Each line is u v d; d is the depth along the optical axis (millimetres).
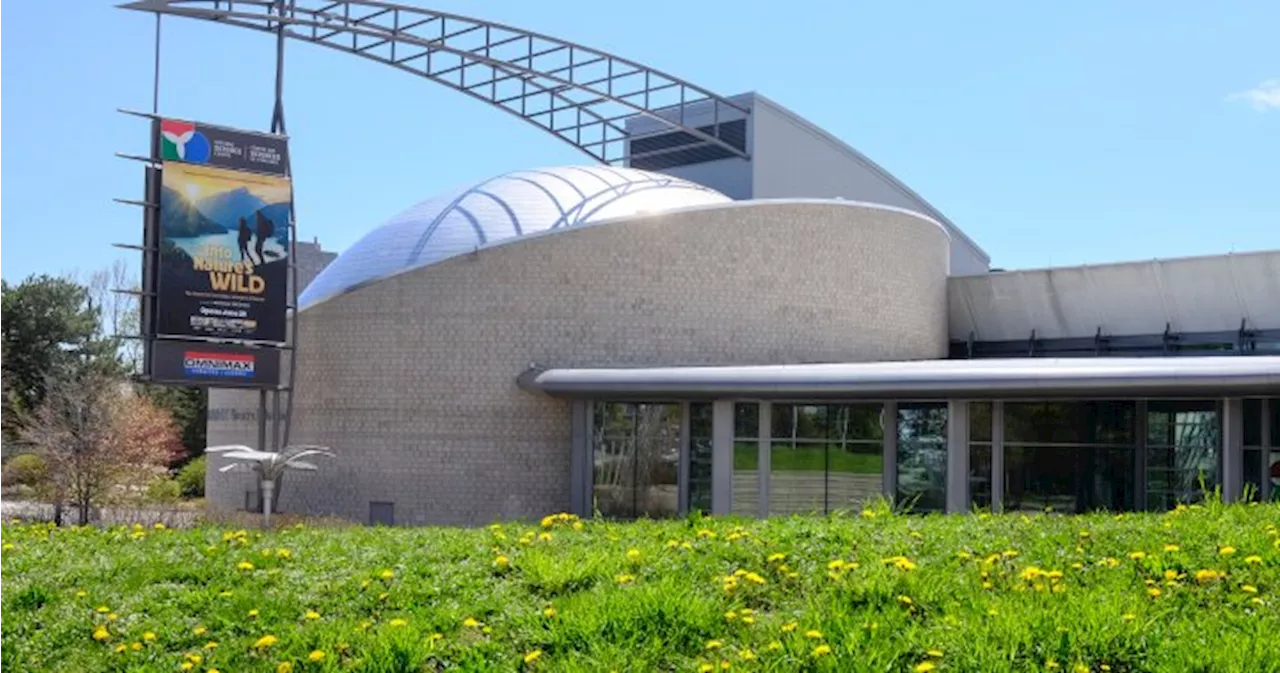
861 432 35250
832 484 35344
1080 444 33719
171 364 38031
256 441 43031
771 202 39812
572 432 37875
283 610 12141
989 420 34250
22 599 13039
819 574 11797
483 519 38250
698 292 39031
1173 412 33031
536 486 38188
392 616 11898
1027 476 33969
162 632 11883
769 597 11477
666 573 12164
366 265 41469
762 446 35750
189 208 38531
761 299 39469
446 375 38656
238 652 11227
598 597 11430
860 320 41125
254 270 39250
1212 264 43688
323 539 15648
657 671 10078
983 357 48500
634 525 15586
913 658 9664
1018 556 12328
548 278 38562
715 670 9641
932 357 45469
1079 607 10203
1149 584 11227
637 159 58969
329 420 39750
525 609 11586
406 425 38812
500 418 38375
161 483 52719
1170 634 9766
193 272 38438
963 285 48656
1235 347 43500
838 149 57000
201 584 13391
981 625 9977
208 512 38562
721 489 35750
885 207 42281
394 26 46844
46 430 49438
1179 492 32812
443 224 41562
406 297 39031
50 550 15711
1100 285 45938
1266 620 10000
